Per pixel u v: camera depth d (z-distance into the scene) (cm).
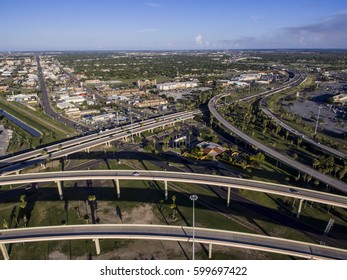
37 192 14850
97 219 12544
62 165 18025
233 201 13888
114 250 10656
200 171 17000
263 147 19012
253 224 12194
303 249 9450
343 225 12175
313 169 15538
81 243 11056
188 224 12175
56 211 13175
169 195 14425
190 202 13812
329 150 19175
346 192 13125
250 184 13338
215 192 14712
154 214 12875
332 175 15788
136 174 14338
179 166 17738
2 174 15388
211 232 10306
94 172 14638
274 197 14238
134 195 14475
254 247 9550
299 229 11888
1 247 9950
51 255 10450
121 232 10262
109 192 14788
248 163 17725
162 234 10175
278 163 18000
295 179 15675
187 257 10281
